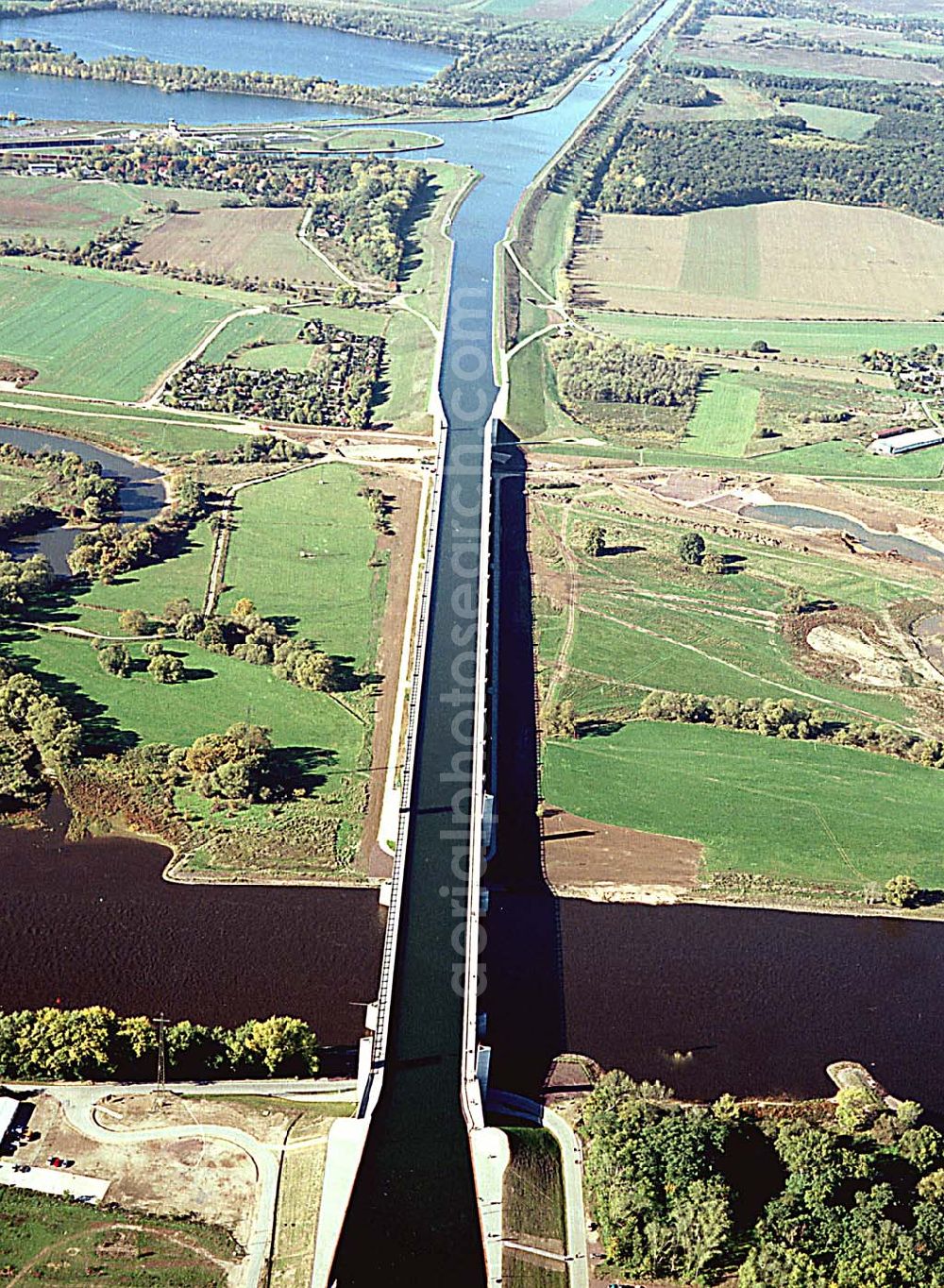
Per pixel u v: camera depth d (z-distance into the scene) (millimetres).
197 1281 190500
